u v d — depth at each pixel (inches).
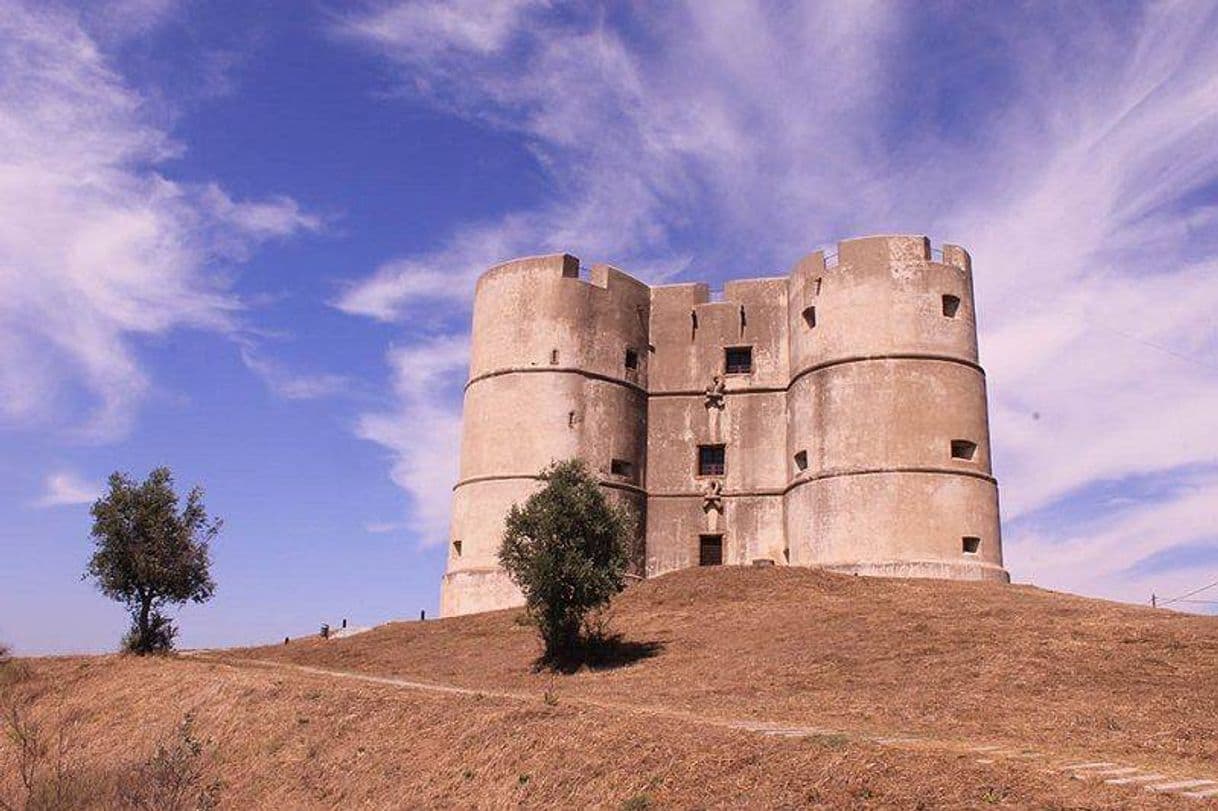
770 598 1350.9
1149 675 818.8
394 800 682.8
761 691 885.2
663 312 1913.1
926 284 1654.8
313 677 1072.8
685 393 1870.1
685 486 1830.7
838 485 1593.3
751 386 1838.1
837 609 1236.5
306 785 759.1
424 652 1353.3
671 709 800.3
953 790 477.7
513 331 1793.8
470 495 1739.7
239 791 782.5
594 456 1749.5
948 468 1567.4
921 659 941.2
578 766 625.6
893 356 1610.5
